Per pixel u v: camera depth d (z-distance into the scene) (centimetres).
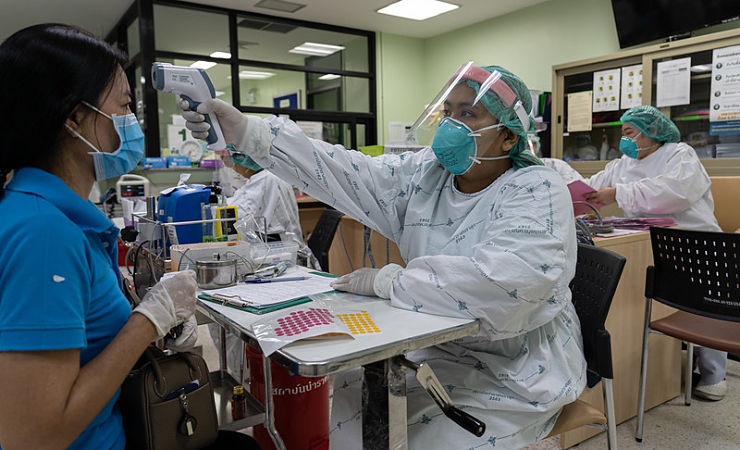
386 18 594
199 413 96
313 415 152
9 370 67
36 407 68
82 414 72
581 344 130
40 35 78
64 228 73
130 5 536
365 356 79
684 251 171
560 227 105
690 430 200
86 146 84
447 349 122
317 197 138
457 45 646
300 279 131
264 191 285
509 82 113
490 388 110
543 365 110
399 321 95
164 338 115
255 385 163
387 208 139
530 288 98
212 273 120
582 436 191
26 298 68
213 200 202
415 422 107
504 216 107
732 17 377
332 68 634
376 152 391
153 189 451
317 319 91
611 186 318
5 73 75
